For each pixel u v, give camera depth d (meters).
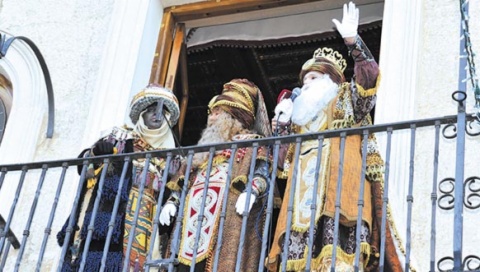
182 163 8.02
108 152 8.01
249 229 7.60
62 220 8.86
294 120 7.70
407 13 8.88
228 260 7.46
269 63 11.32
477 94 7.16
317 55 7.95
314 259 7.17
